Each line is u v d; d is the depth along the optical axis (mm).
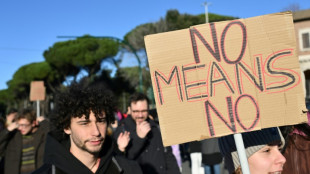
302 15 19500
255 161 1635
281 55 1482
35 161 4344
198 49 1522
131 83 34094
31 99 8547
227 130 1498
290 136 1791
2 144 4262
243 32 1506
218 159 4750
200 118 1515
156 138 3553
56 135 1887
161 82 1530
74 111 1768
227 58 1510
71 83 1977
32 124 4387
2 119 6301
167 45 1532
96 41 33719
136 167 2029
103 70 34844
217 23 1521
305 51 19484
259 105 1488
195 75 1522
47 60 35344
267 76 1489
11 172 4258
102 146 1911
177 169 3592
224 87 1509
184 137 1515
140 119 3572
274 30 1488
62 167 1720
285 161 1687
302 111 1466
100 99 1842
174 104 1523
